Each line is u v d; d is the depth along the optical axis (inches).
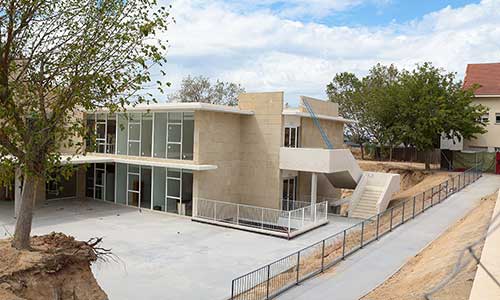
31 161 345.1
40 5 340.8
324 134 1146.7
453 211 869.2
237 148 1035.3
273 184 1000.9
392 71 2075.5
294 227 893.8
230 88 2193.7
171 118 973.2
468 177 1211.2
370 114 1663.4
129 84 362.9
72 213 942.4
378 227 757.9
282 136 1002.1
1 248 361.4
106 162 1088.2
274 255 687.7
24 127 351.3
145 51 366.0
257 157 1022.4
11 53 348.2
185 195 954.7
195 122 928.9
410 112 1328.7
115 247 697.6
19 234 367.2
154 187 1003.3
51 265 349.7
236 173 1034.7
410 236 724.7
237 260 655.8
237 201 1039.0
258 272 602.5
